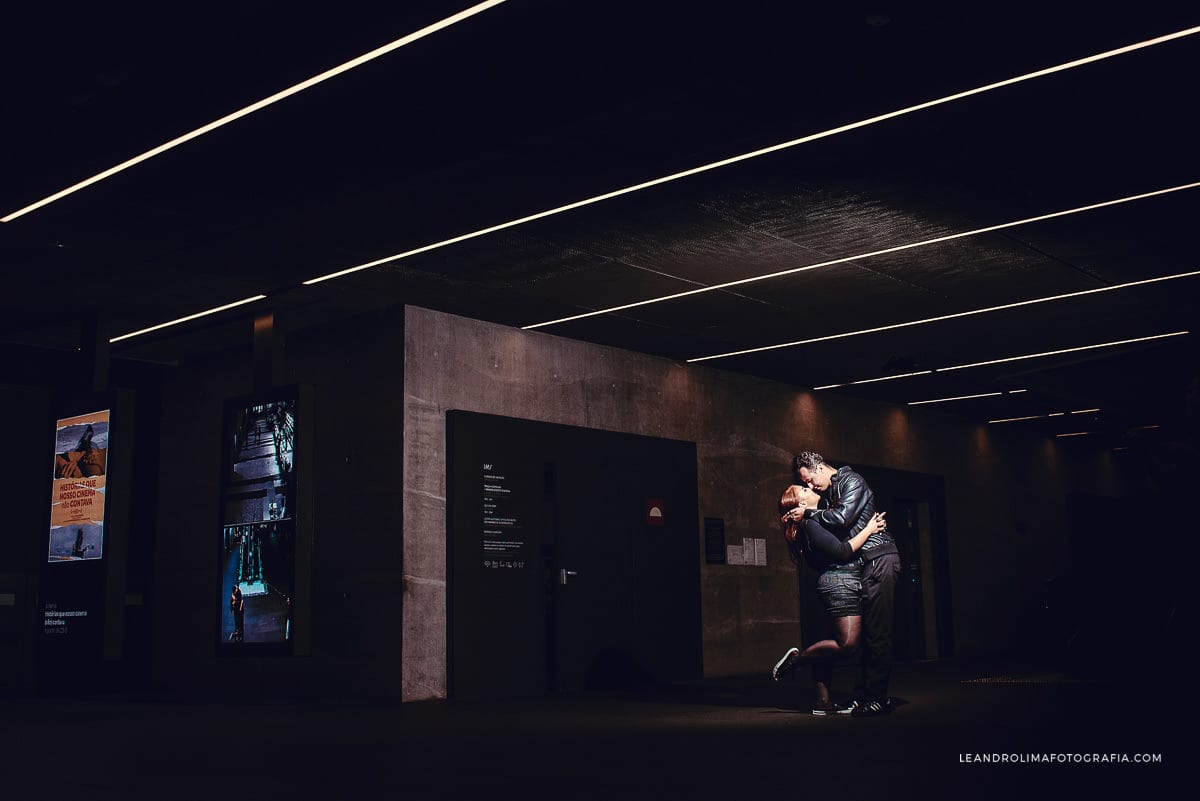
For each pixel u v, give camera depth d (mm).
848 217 8391
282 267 9562
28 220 8219
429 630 10664
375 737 7238
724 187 7703
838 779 4953
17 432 12828
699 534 13656
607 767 5559
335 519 11164
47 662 11141
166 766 5879
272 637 10000
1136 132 6844
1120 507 21406
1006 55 5836
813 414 15711
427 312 11180
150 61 5770
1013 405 17328
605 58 5785
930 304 11125
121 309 10961
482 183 7559
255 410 10625
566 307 11141
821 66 5922
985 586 18156
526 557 11555
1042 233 8836
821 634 15016
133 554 12648
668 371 13719
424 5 5219
